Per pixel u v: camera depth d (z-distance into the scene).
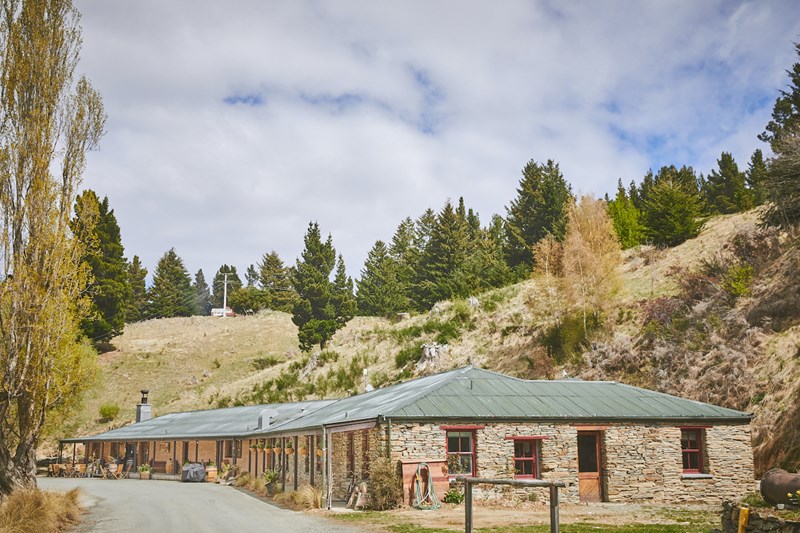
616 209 58.41
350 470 24.50
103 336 77.81
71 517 19.48
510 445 21.95
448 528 15.62
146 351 81.69
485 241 83.50
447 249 77.19
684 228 51.66
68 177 22.53
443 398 22.84
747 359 30.12
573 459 22.45
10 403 21.28
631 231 57.00
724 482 23.69
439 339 52.12
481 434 21.75
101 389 69.75
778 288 34.00
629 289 45.69
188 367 78.00
